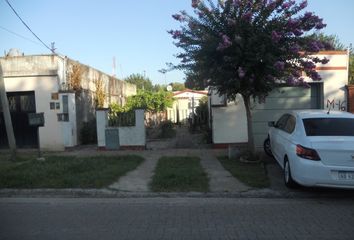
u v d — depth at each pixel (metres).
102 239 5.63
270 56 10.04
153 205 7.68
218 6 10.76
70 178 9.47
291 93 14.93
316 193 8.39
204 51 10.70
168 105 30.94
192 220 6.57
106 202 7.98
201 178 9.48
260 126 14.95
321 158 7.72
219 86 11.14
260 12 10.52
